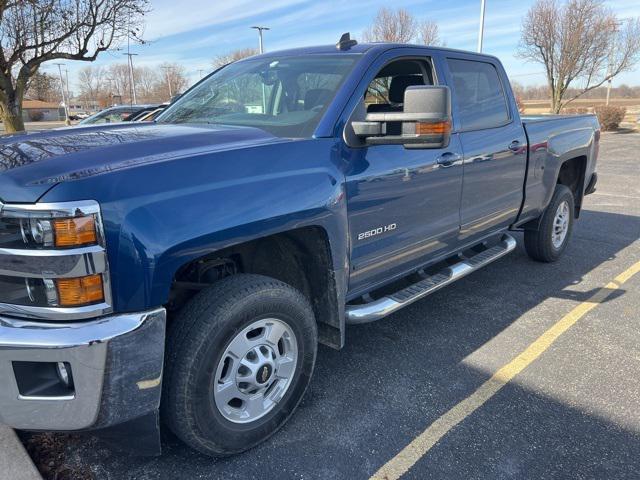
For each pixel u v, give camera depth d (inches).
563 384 126.4
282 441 105.0
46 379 78.0
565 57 1055.0
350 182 110.0
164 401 88.8
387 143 107.2
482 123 157.3
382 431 108.5
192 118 132.1
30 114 3238.2
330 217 103.3
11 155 87.8
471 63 157.8
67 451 100.3
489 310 170.4
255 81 133.6
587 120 220.1
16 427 78.9
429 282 141.6
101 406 78.5
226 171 89.7
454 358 139.0
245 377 96.3
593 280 198.4
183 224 81.5
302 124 111.6
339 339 114.2
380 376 130.0
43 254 73.0
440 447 103.6
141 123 128.0
